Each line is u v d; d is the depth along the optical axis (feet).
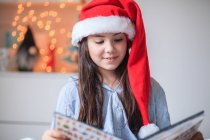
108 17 3.03
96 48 3.02
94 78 3.20
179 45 6.46
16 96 6.53
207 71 6.46
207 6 6.37
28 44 6.56
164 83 6.54
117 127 3.08
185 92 6.54
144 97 3.09
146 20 6.43
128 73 3.17
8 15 6.64
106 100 3.16
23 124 6.55
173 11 6.41
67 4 6.56
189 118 2.55
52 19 6.63
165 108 3.31
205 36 6.41
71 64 6.59
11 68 6.59
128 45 3.30
